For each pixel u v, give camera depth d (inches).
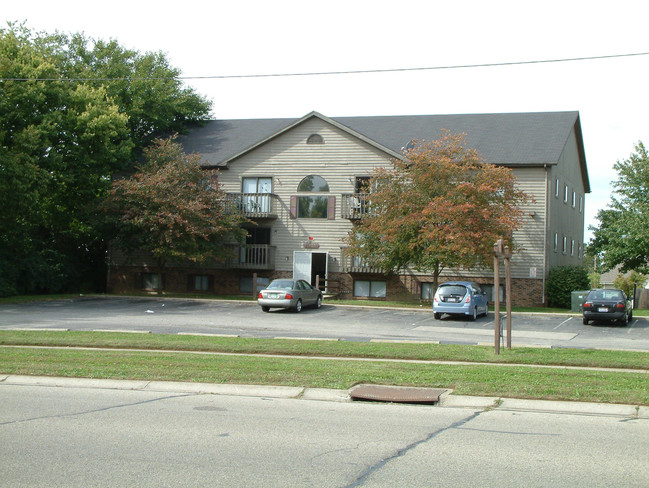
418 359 555.8
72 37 1549.0
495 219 1061.1
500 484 233.8
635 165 1427.2
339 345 617.9
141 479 235.5
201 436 302.7
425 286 1320.1
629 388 415.5
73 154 1283.2
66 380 454.6
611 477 242.8
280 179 1397.6
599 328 858.8
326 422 337.7
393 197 1127.6
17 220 1227.9
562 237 1414.9
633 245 1317.7
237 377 451.8
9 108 1165.1
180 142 1541.6
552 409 379.6
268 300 1016.9
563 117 1429.6
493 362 535.8
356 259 1330.0
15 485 227.6
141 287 1486.2
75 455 266.7
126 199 1263.5
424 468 253.0
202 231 1238.9
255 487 227.9
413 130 1446.9
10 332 685.9
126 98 1531.7
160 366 491.5
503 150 1307.8
